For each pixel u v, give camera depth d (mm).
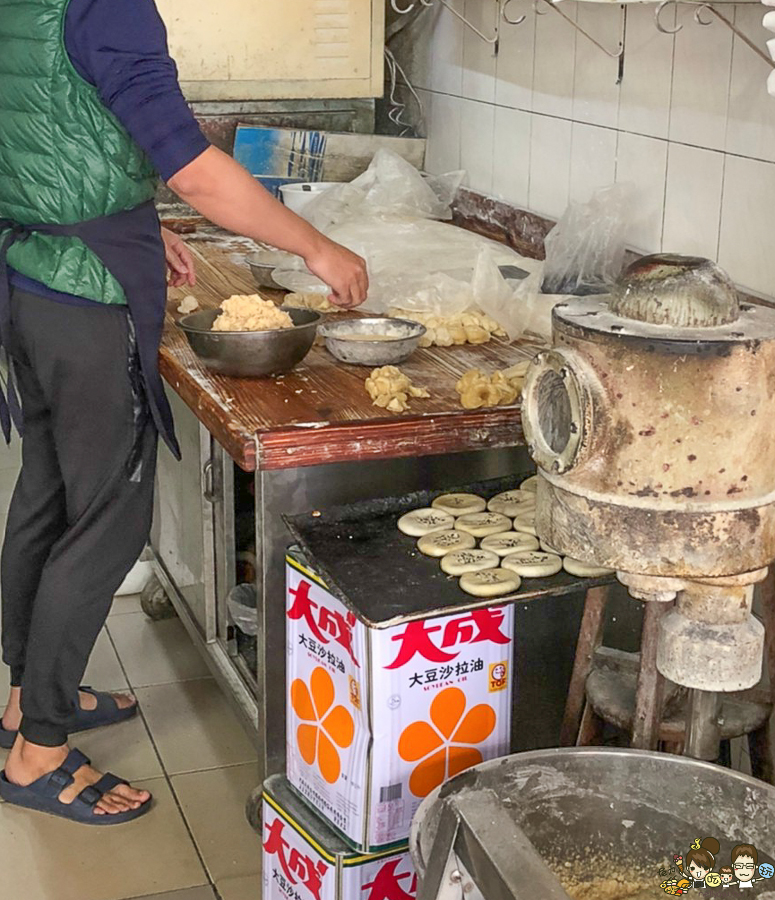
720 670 1414
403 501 1883
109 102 1888
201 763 2551
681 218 2299
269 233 2014
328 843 1746
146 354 2072
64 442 2129
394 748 1650
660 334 1312
